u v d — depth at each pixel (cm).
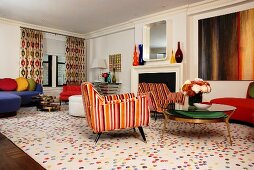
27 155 208
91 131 310
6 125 342
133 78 566
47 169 179
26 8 495
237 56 419
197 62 481
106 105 247
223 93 440
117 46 661
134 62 562
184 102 366
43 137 275
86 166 186
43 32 661
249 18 404
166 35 503
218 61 446
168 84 494
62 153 218
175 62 487
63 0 446
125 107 253
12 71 590
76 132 304
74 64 722
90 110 248
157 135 291
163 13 514
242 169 181
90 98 245
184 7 474
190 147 240
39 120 387
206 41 464
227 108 268
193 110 269
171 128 334
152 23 538
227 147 240
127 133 303
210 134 298
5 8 494
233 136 287
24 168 176
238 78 417
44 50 668
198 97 282
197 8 462
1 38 570
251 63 401
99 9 502
